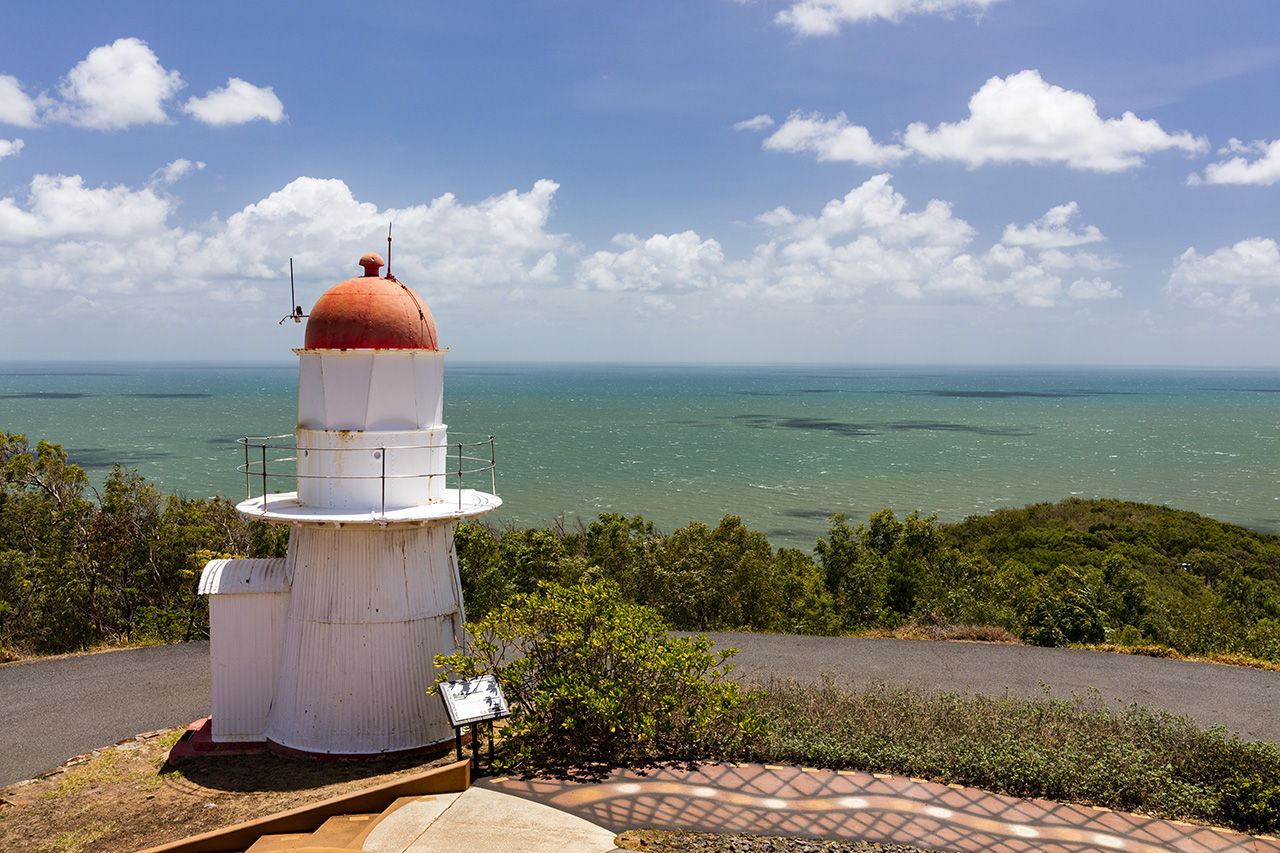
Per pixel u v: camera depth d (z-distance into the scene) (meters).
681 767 9.25
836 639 19.27
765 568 26.48
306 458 11.38
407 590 11.14
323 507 11.22
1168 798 8.44
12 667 17.28
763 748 9.65
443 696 9.04
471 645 10.98
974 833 7.77
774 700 11.69
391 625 11.01
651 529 30.75
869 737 9.93
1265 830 7.94
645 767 9.26
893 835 7.70
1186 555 45.00
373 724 10.94
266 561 11.79
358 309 11.03
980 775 8.94
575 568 25.17
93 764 11.47
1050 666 16.75
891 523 31.38
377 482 11.16
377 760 10.86
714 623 24.58
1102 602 22.91
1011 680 15.71
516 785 8.73
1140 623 23.12
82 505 26.61
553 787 8.67
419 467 11.47
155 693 15.41
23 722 13.80
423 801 8.31
